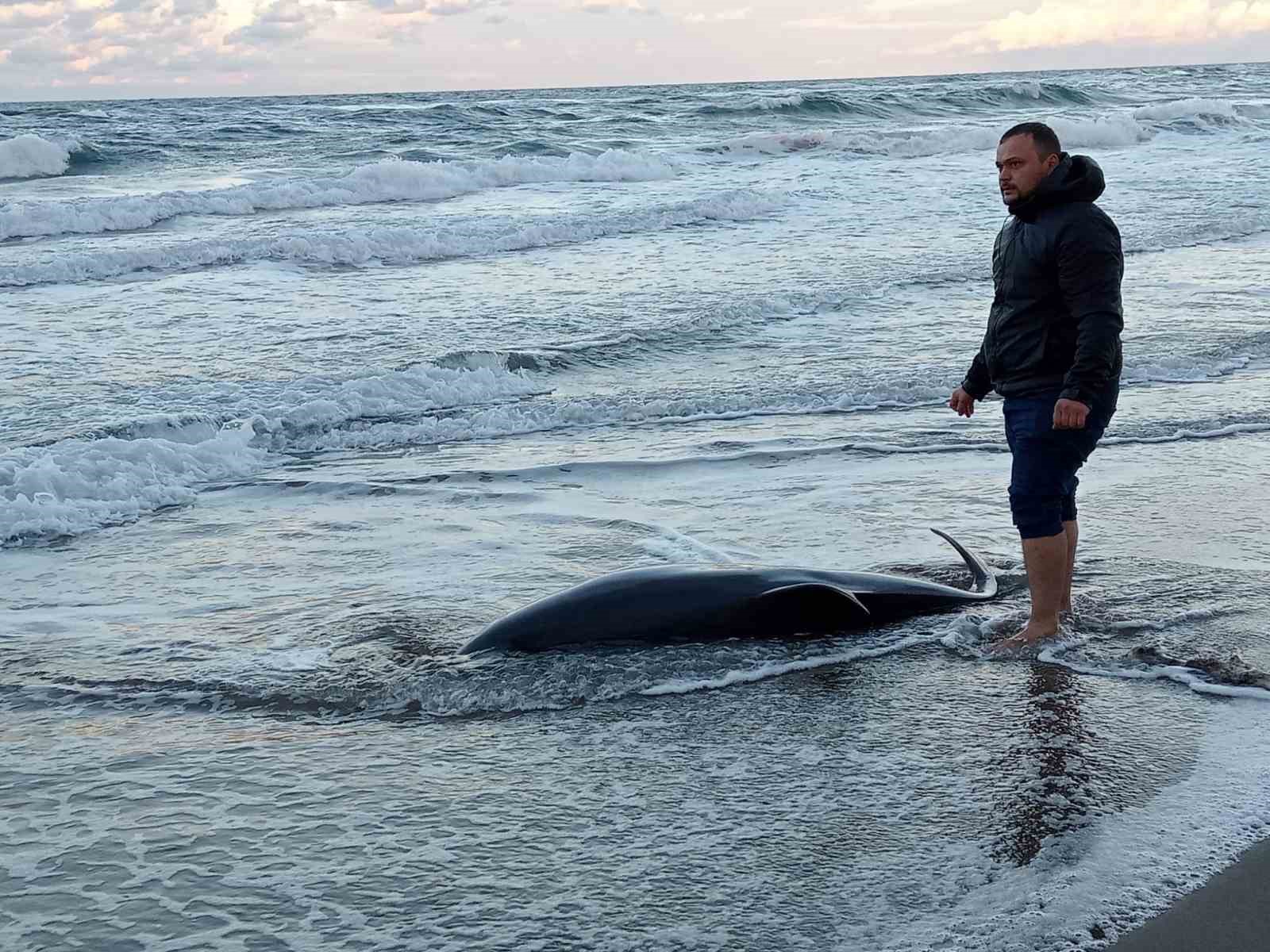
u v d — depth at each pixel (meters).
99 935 3.09
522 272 15.01
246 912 3.19
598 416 9.21
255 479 7.78
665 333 11.61
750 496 7.24
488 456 8.25
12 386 9.74
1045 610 4.96
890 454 8.09
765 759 4.05
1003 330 4.80
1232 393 9.45
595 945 3.04
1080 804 3.71
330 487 7.59
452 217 19.42
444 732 4.32
